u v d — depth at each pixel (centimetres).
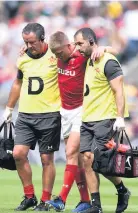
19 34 6134
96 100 2120
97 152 2045
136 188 3189
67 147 2258
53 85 2298
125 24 5988
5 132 2355
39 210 2283
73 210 2241
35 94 2298
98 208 2144
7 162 2338
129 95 5097
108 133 2103
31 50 2264
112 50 2133
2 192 3006
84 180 2264
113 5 6109
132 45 5872
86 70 2145
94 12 6178
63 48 2206
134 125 4959
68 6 6288
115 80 2080
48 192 2322
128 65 5616
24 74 2309
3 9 6569
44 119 2303
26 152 2311
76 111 2261
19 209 2303
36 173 4009
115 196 2900
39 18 6312
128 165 2030
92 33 2122
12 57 5978
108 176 2128
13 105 2377
